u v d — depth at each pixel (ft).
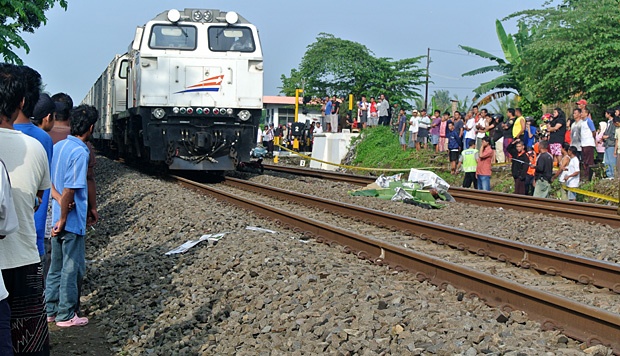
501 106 126.00
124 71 76.23
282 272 23.76
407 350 16.01
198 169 63.00
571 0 74.28
